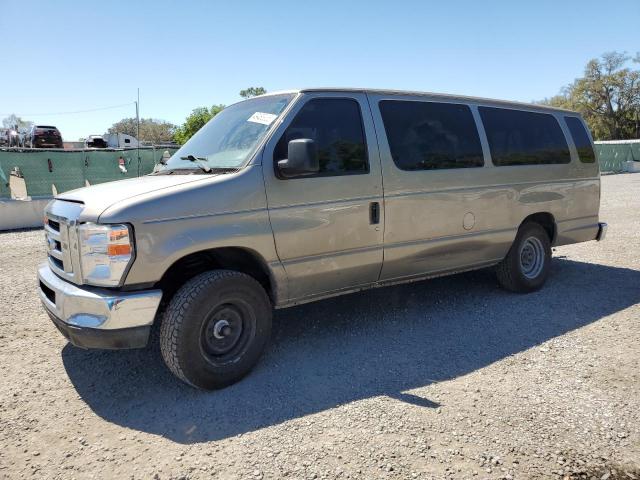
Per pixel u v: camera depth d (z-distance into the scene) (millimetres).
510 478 2605
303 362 4062
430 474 2641
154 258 3297
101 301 3186
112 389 3654
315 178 4016
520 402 3373
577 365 3943
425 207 4711
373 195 4336
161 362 4105
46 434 3074
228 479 2623
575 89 70688
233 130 4262
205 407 3379
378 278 4570
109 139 46250
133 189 3543
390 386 3641
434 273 5012
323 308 5387
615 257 7859
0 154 12852
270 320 3871
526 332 4668
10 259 8273
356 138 4316
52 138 32906
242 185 3662
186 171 4086
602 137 70812
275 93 4383
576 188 6246
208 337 3549
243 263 3994
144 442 2982
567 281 6441
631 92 66938
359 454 2818
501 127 5531
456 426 3092
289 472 2672
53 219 3682
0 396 3539
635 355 4113
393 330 4750
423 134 4801
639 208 14016
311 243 4012
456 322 4949
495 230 5367
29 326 4941
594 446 2875
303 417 3229
